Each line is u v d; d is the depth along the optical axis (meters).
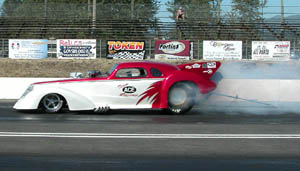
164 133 6.74
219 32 30.94
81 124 7.70
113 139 6.18
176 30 31.41
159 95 9.49
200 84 9.67
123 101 9.41
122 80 9.42
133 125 7.63
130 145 5.75
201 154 5.25
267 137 6.44
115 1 42.75
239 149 5.55
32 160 4.89
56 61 26.14
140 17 32.69
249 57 27.67
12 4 33.53
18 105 9.34
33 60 26.42
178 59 26.48
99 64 25.77
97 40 29.95
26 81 13.72
